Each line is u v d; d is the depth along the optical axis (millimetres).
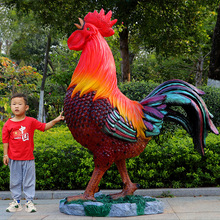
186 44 14328
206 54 19156
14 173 3605
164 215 3303
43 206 3924
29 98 22562
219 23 8023
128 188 3699
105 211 3221
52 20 11898
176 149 4781
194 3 12672
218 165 4754
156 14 12539
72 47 3504
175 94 3588
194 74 22344
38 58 18047
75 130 3332
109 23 3562
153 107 3564
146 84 5707
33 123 3725
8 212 3535
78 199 3422
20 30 13234
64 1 11461
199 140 3648
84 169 4699
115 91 3420
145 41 14031
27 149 3615
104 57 3381
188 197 4434
